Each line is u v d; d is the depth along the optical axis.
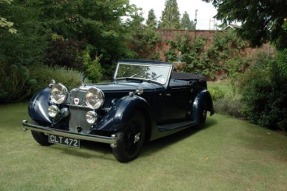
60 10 13.88
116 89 4.78
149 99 5.28
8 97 8.23
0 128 5.84
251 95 7.72
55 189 3.54
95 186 3.68
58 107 4.68
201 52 19.27
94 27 15.89
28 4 9.26
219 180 4.07
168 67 5.76
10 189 3.49
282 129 7.20
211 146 5.59
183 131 6.66
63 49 11.20
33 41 8.96
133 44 19.52
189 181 3.98
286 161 5.00
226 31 18.53
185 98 6.39
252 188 3.90
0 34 7.77
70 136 4.34
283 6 6.00
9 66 8.28
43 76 9.05
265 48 17.22
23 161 4.32
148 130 4.92
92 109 4.41
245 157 5.07
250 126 7.46
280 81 7.45
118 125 4.29
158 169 4.32
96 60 13.06
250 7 6.13
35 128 4.54
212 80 19.19
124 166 4.36
